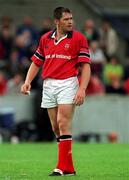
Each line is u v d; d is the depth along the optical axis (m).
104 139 54.31
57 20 24.17
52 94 24.42
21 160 32.31
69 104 24.12
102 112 55.25
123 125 55.53
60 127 24.25
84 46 24.23
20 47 57.31
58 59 24.27
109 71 57.91
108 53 61.38
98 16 67.81
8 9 66.81
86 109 54.97
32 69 25.22
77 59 24.33
